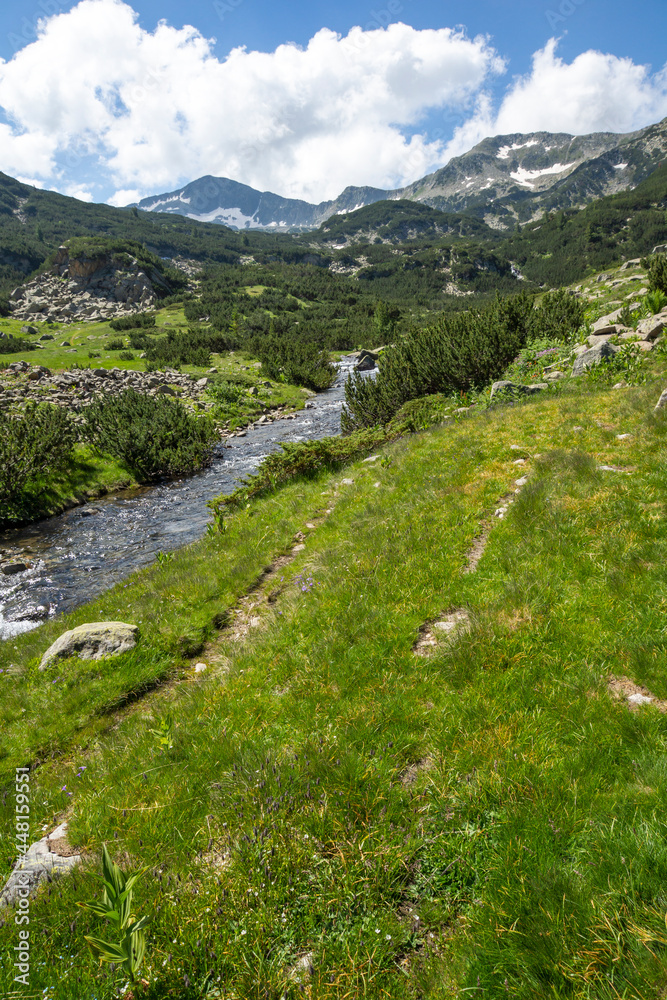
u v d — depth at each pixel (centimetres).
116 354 6056
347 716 459
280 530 1093
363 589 679
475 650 500
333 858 329
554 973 238
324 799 367
